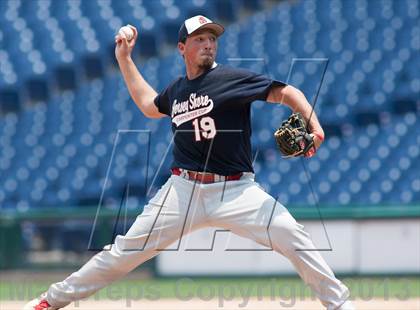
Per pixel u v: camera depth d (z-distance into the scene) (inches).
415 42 2052.2
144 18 2170.3
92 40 2140.7
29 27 2177.7
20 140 1990.7
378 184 1791.3
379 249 1325.0
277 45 2103.8
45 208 1850.4
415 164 1822.1
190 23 606.9
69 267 1465.3
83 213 1462.8
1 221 1481.3
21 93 2090.3
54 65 2116.1
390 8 2127.2
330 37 2096.5
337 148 1865.2
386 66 2017.7
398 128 1900.8
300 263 598.2
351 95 1971.0
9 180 1903.3
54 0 2217.0
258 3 2226.9
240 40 2127.2
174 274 1382.9
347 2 2164.1
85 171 1891.0
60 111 2042.3
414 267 1312.7
